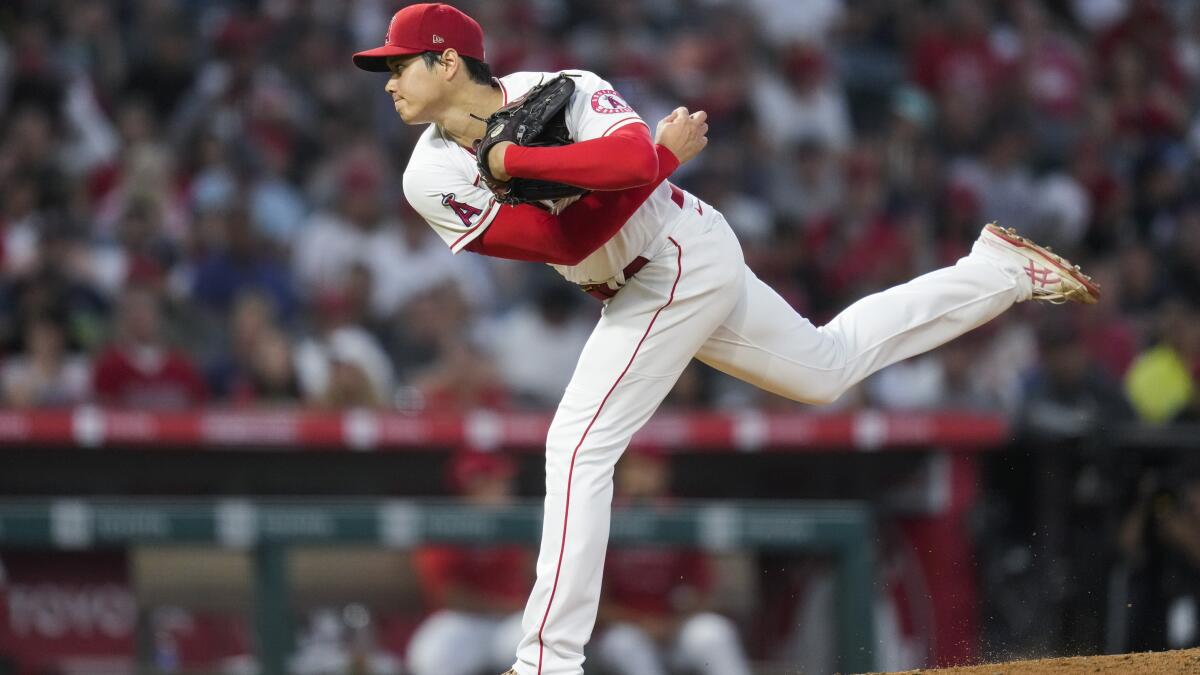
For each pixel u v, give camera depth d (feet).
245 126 126.00
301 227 122.31
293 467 86.53
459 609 84.23
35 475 83.61
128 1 133.28
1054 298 51.88
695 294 46.60
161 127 128.67
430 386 102.73
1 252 107.86
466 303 112.27
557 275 121.49
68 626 81.46
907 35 160.45
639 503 86.58
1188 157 162.50
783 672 84.94
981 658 88.07
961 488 90.38
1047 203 149.59
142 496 84.84
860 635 84.53
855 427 89.15
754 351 48.67
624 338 46.83
